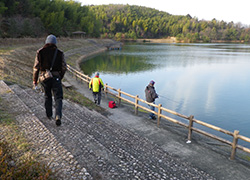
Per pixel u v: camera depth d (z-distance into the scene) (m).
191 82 24.47
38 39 39.69
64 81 17.28
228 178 5.10
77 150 4.32
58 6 78.38
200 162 5.85
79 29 92.12
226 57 52.88
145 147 5.96
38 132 4.84
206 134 6.66
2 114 5.73
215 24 193.62
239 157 6.64
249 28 174.88
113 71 31.06
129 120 9.49
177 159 5.62
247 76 28.73
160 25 194.12
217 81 25.33
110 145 5.29
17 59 19.58
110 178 3.64
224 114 14.09
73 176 3.37
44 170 3.25
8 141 4.27
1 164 3.11
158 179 4.00
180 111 14.41
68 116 6.90
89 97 13.37
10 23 46.44
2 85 8.95
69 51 44.66
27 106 6.71
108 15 197.25
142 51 68.88
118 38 145.12
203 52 67.56
